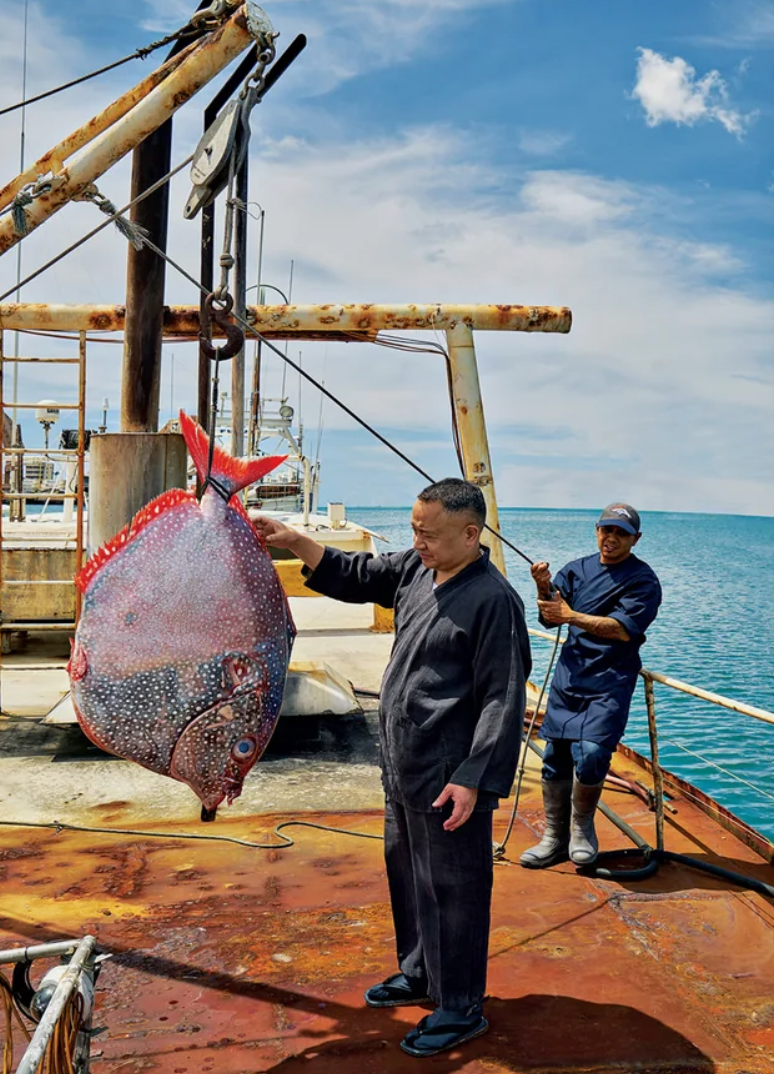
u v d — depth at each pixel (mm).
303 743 6395
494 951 3525
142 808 5121
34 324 6852
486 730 2697
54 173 4684
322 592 3150
